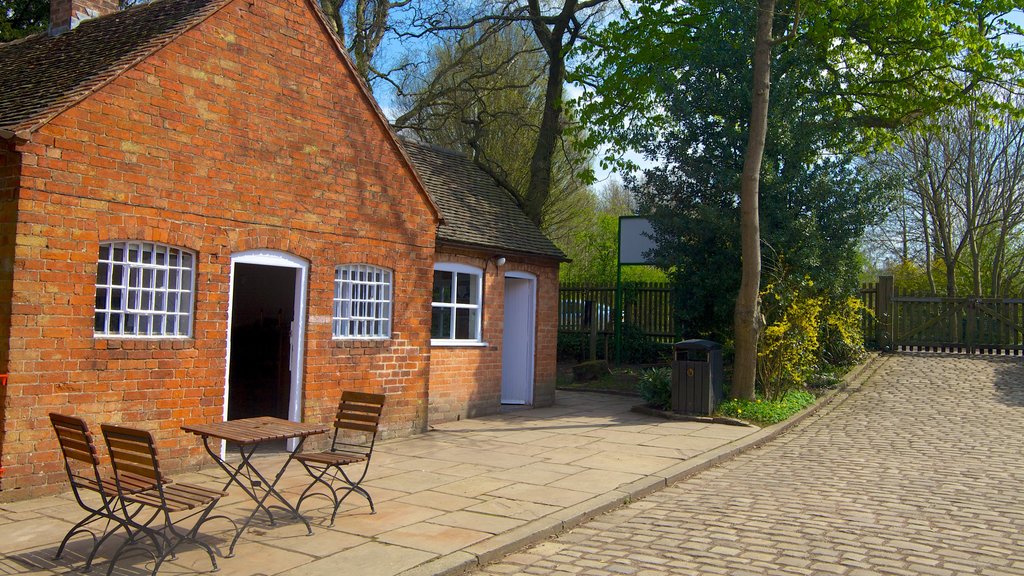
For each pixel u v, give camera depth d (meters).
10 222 7.48
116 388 8.26
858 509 7.66
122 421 8.31
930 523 7.11
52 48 10.83
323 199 10.55
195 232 8.98
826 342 17.89
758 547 6.44
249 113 9.59
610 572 5.89
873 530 6.89
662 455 10.45
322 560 5.95
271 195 9.84
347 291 11.15
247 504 7.66
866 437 11.99
